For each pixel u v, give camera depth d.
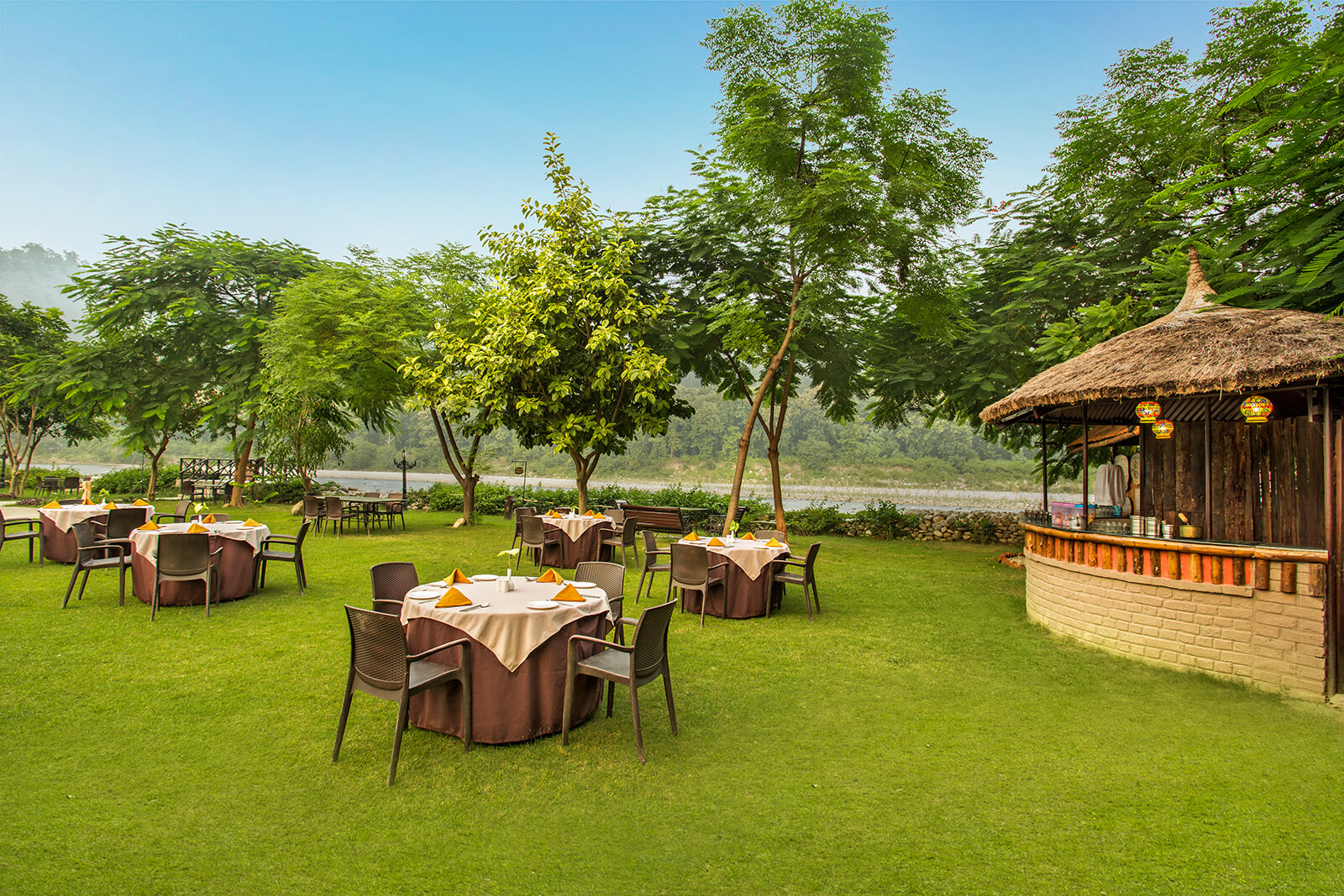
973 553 13.27
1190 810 3.54
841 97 10.81
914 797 3.65
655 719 4.71
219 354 20.67
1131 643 6.23
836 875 2.95
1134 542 6.20
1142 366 6.11
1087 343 9.05
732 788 3.73
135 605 7.46
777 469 15.12
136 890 2.74
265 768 3.83
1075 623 6.83
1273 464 5.87
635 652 4.06
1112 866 3.04
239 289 21.27
